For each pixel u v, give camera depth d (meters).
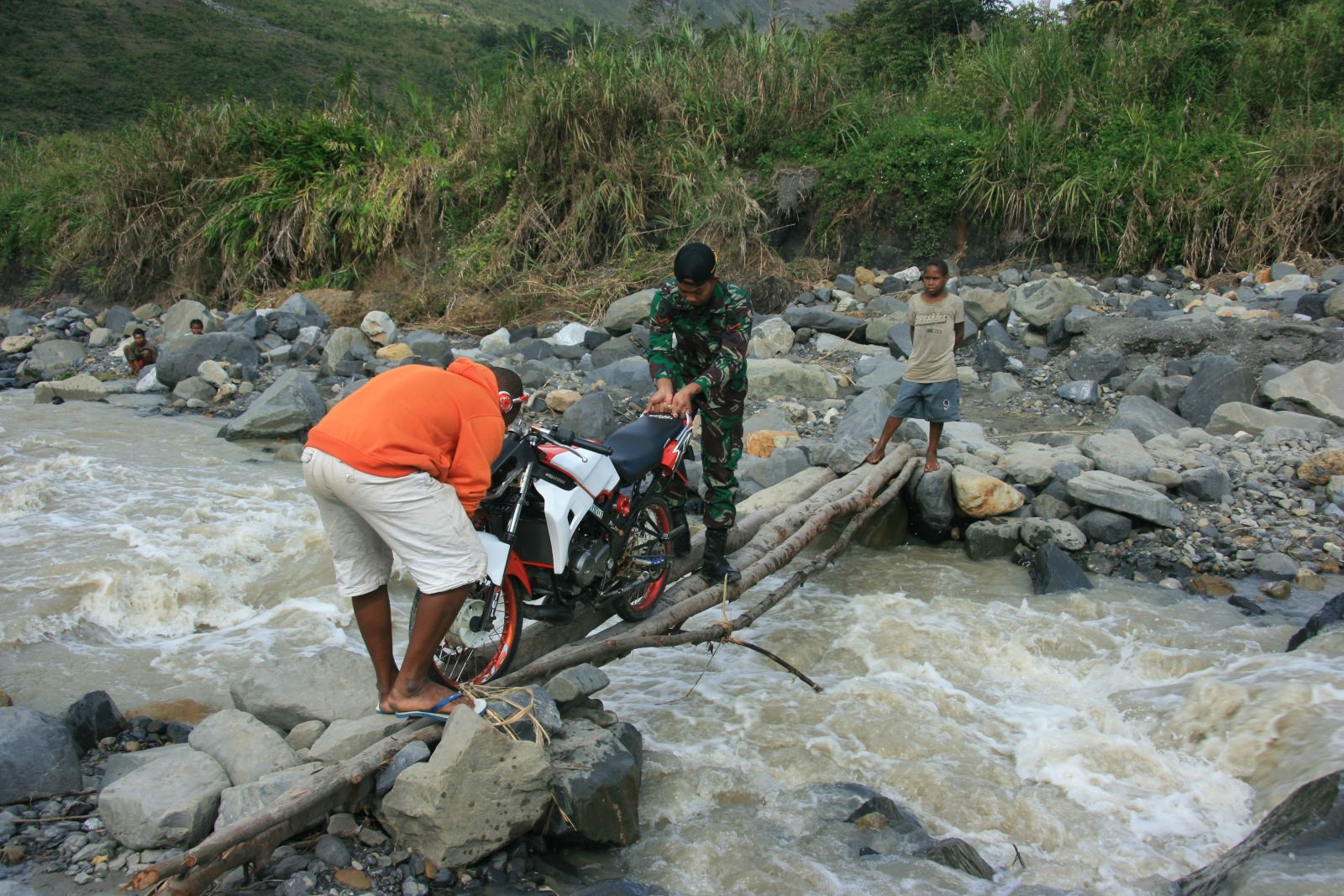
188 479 7.76
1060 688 4.77
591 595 4.29
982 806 3.78
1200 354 9.20
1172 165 11.82
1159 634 5.26
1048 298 10.45
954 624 5.44
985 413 9.13
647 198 14.13
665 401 4.21
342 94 17.33
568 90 14.28
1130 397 8.45
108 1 45.62
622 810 3.50
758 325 10.95
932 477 6.78
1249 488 6.85
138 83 38.00
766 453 7.84
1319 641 4.78
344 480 3.22
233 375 10.92
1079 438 8.06
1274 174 11.56
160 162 16.16
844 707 4.54
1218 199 11.40
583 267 14.01
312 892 3.04
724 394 4.48
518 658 4.26
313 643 5.23
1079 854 3.52
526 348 11.38
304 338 12.30
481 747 3.22
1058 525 6.43
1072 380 9.53
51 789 3.53
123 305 16.19
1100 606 5.62
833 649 5.21
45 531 6.56
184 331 12.82
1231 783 3.90
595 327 11.92
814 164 13.40
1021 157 12.22
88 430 9.20
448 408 3.37
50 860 3.15
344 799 3.32
